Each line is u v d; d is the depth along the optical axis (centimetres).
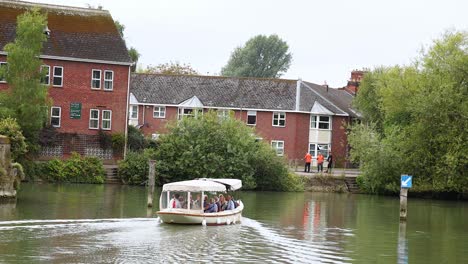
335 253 3188
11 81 5541
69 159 6116
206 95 8275
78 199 4725
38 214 3894
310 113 8188
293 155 8156
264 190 6341
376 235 3794
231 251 3075
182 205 3825
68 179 6009
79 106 6538
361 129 6762
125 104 6656
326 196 6088
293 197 5791
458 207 5641
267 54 14100
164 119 8194
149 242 3194
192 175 6156
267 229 3759
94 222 3697
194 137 6247
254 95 8294
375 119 8269
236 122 6366
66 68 6512
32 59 5550
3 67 5566
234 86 8412
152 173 4456
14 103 5538
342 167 8319
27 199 4591
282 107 8156
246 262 2869
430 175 6397
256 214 4434
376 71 8419
